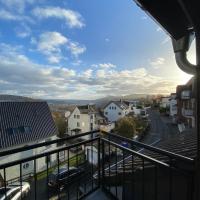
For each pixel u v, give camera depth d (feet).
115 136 8.66
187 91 53.42
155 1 4.50
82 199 9.17
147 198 8.91
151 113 140.56
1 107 53.36
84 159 10.47
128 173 9.48
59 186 9.16
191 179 5.05
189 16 4.21
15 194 19.22
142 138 61.57
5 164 5.77
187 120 59.47
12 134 50.06
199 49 4.46
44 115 60.18
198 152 4.76
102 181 9.75
